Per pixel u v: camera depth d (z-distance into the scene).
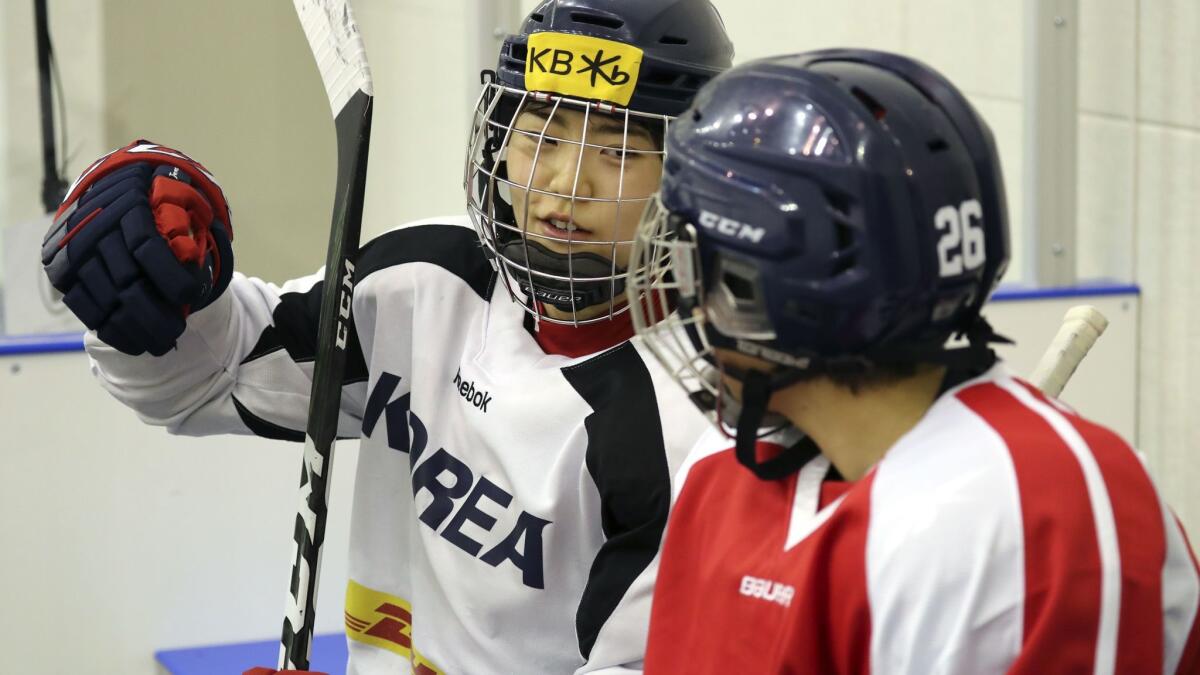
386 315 3.56
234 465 5.83
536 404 3.20
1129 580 1.98
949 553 2.00
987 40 6.68
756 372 2.25
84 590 5.73
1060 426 2.08
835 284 2.11
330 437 3.40
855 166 2.09
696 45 3.14
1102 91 6.81
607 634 3.04
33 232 5.95
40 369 5.57
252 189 6.42
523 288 3.21
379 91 6.41
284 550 5.95
